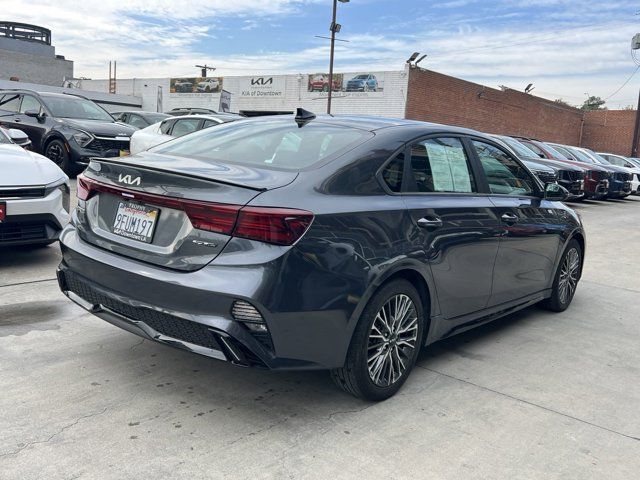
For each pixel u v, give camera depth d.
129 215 3.13
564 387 3.73
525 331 4.84
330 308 2.88
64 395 3.14
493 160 4.37
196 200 2.80
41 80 48.75
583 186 15.06
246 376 3.55
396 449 2.85
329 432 2.97
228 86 37.62
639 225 12.64
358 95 31.88
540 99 39.78
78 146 10.93
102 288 3.14
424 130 3.76
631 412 3.44
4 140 6.35
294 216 2.74
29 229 5.23
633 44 34.16
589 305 5.78
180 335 2.86
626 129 44.09
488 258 4.03
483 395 3.53
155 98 41.12
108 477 2.47
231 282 2.68
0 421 2.83
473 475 2.68
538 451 2.93
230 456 2.69
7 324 4.09
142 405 3.10
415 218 3.38
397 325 3.34
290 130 3.67
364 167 3.23
